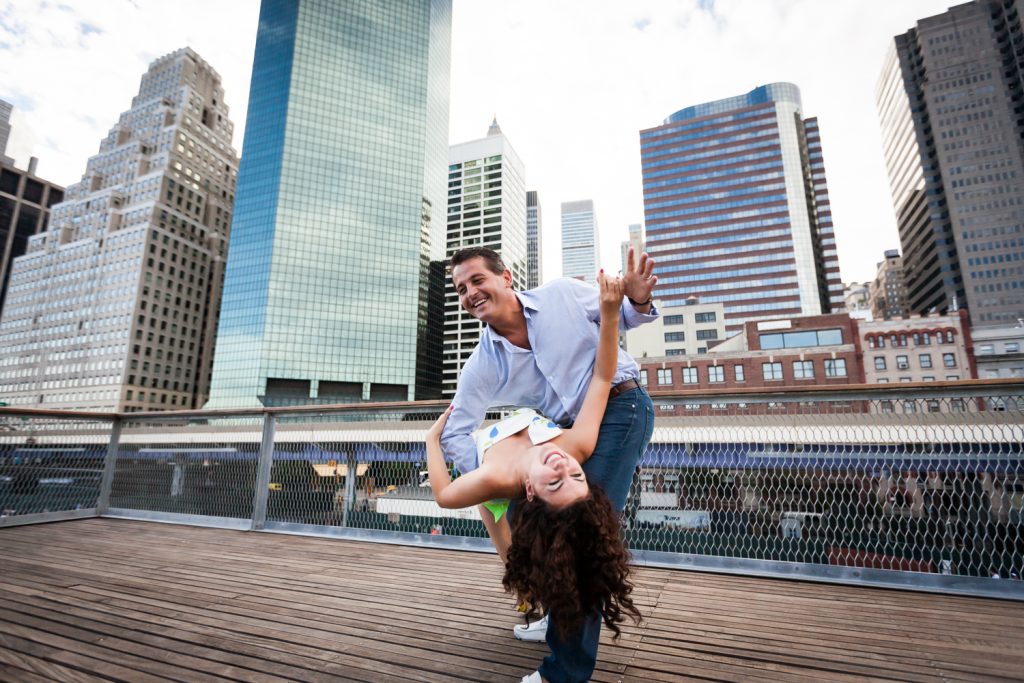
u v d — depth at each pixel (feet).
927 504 8.57
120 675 5.45
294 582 8.99
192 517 14.55
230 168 344.49
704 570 9.51
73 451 15.31
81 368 260.62
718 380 152.56
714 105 360.28
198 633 6.65
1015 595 7.73
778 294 283.79
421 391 252.01
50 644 6.25
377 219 244.01
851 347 147.95
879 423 9.20
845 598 7.95
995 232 256.11
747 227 297.74
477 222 351.46
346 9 258.37
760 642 6.28
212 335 305.53
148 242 264.93
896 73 314.35
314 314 224.74
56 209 307.99
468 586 8.76
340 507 12.71
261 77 245.04
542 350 5.69
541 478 4.19
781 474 9.66
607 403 5.43
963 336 147.54
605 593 4.11
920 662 5.68
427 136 270.26
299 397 218.18
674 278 304.91
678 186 317.63
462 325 309.42
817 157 318.86
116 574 9.48
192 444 15.07
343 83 249.96
